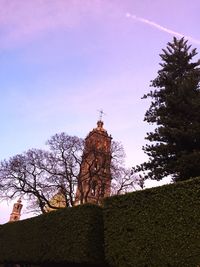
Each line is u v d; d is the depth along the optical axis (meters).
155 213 15.11
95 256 17.34
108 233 16.78
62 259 18.31
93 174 40.62
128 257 15.34
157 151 26.41
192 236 13.30
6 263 23.53
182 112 27.39
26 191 38.69
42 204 38.34
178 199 14.48
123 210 16.61
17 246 22.50
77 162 40.84
